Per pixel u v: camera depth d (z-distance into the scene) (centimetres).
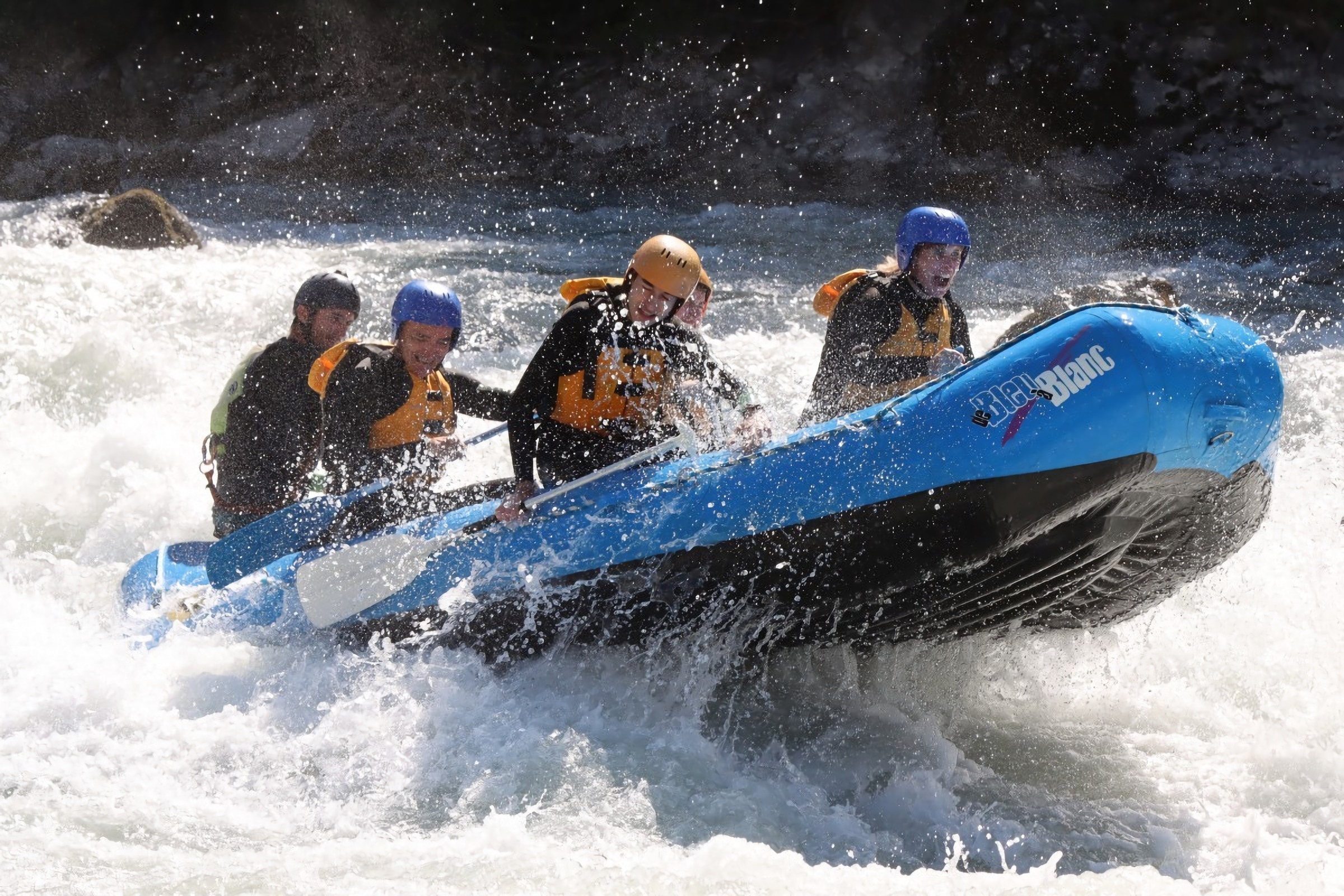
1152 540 1661
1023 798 1527
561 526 1666
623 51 7512
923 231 1845
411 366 1788
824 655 1747
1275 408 1546
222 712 1628
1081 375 1479
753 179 6762
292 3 7594
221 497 2050
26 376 2859
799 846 1400
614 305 1670
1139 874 1313
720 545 1606
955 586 1600
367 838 1380
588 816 1420
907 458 1533
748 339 3272
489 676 1688
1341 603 1906
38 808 1386
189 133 7488
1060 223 5559
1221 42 6750
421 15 7556
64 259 3997
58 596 2003
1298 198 5906
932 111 7019
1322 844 1409
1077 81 6856
